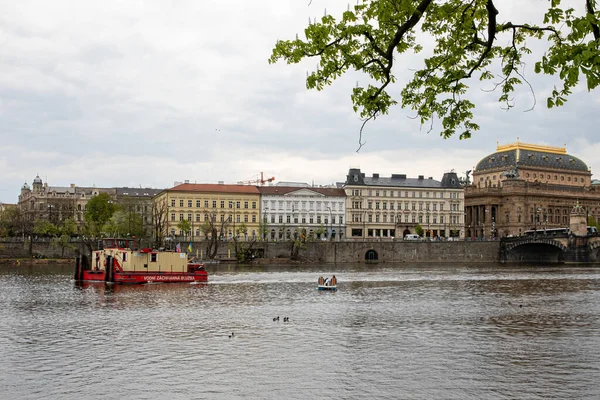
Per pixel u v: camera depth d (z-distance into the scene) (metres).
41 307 62.97
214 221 197.50
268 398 29.16
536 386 31.19
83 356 38.03
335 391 30.27
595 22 16.11
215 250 174.75
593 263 182.38
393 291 82.75
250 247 177.00
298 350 39.84
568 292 80.75
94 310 60.47
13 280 101.06
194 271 100.25
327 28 22.42
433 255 196.75
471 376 33.16
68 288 85.69
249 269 143.25
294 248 184.62
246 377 32.88
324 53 22.86
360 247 190.88
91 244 174.00
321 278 84.81
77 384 31.61
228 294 77.81
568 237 188.25
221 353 38.88
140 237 179.50
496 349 40.25
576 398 29.20
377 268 150.75
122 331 47.34
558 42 20.55
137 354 38.62
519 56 21.88
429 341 43.12
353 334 45.97
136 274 94.00
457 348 40.62
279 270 138.88
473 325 50.50
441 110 23.69
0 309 61.28
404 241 194.62
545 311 59.81
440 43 23.50
